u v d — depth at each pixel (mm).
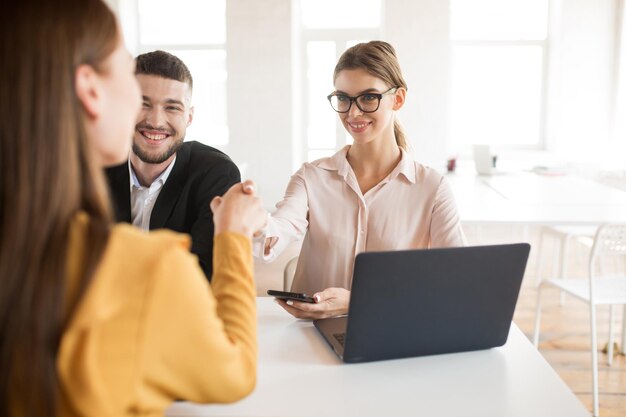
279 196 7098
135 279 729
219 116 7355
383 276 1270
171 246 764
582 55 6902
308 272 1941
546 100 7277
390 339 1342
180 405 1152
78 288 704
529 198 3891
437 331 1370
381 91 1784
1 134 678
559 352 3414
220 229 1029
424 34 6836
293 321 1630
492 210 3494
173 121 1788
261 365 1347
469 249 1312
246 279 971
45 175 684
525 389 1246
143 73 1746
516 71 7254
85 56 722
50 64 688
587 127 7016
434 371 1324
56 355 686
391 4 6809
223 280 959
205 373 791
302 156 7465
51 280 679
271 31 6840
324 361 1371
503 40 7188
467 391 1233
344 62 1798
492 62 7242
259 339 1499
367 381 1272
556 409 1166
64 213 699
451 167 5590
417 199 1893
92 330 700
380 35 7145
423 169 1925
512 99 7309
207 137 7410
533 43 7188
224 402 847
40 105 682
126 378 714
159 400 776
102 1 769
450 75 7254
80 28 716
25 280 671
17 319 669
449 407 1167
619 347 3471
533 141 7379
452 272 1317
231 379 826
